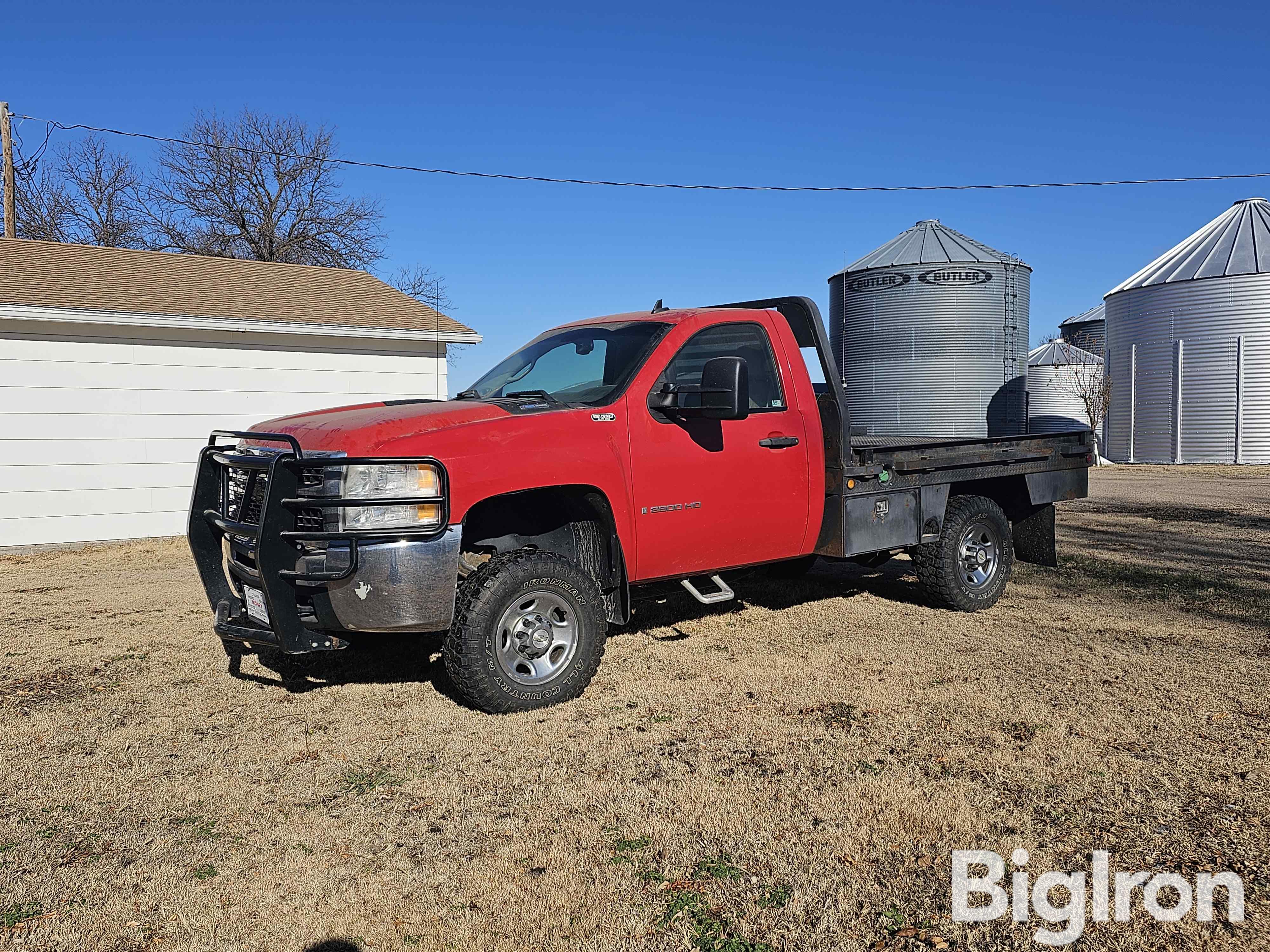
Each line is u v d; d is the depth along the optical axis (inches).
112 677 209.6
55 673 213.3
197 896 115.2
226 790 147.4
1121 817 132.2
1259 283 1119.0
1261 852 121.3
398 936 106.3
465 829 132.5
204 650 233.1
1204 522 493.4
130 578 346.3
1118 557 366.9
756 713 178.7
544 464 179.3
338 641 170.9
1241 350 1134.4
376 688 199.3
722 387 187.2
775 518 220.1
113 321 433.7
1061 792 140.8
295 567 167.2
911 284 1112.2
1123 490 729.0
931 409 1109.1
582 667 185.8
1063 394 1328.7
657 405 198.8
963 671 205.5
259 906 113.0
